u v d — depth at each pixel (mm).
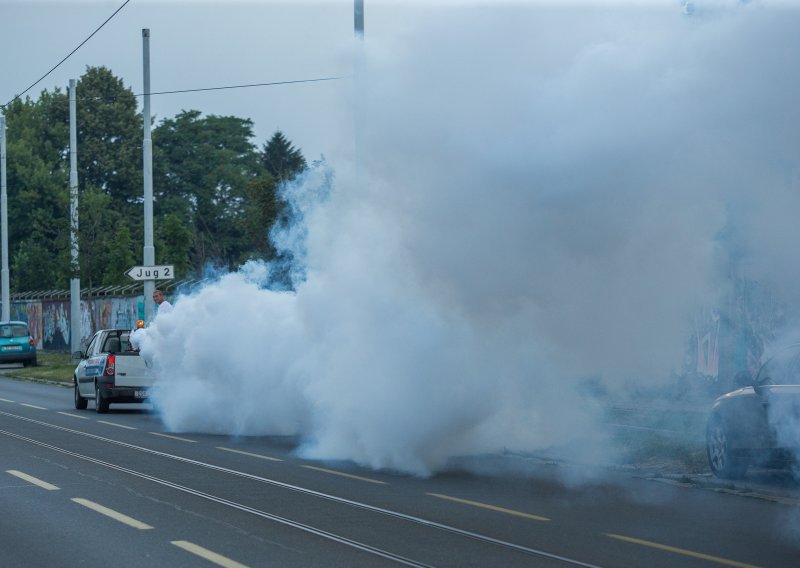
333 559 9469
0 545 10062
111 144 94250
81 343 47125
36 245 71438
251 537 10430
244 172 93000
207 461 16297
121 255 50000
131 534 10578
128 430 21453
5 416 24922
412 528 10867
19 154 92500
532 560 9430
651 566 9188
